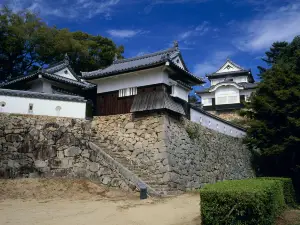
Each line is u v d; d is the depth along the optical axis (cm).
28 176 1473
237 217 689
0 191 1300
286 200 1258
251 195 665
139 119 1762
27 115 1600
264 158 2784
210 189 733
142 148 1672
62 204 1171
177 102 1823
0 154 1454
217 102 4103
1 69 3194
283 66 2319
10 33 2997
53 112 1689
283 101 1998
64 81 2217
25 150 1512
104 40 3753
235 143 2534
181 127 1823
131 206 1124
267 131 2028
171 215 980
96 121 1889
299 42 3228
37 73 2067
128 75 1853
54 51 3195
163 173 1540
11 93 1597
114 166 1511
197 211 1026
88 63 3478
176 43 2014
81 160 1625
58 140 1608
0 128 1498
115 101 1889
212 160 2072
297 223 883
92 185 1475
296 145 1930
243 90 4047
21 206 1120
